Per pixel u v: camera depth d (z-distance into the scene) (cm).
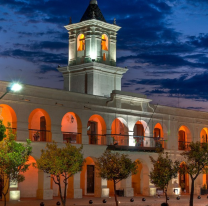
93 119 4881
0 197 3881
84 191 4716
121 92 4866
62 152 3319
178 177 5650
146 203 4338
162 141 5328
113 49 5303
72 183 4316
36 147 4000
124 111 4866
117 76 5266
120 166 3762
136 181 5259
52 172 3288
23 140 3906
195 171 4306
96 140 4650
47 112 4141
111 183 4909
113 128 5047
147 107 5159
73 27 5259
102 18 5266
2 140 3094
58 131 4209
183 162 5547
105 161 3844
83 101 4472
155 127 5494
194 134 5806
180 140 5841
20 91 3919
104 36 5291
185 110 5694
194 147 4409
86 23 5131
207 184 6025
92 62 4972
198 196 5038
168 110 5441
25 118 3953
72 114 4500
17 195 3803
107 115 4684
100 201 4166
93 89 4991
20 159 3070
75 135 4700
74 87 5194
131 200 4281
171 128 5447
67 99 4322
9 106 3853
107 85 5147
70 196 4319
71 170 3322
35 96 4038
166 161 4041
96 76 5038
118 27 5338
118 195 4750
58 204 3697
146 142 5081
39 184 4088
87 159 4688
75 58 5244
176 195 5300
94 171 4822
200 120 5916
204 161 4359
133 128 4975
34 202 3797
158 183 3969
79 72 5144
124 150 4712
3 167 3030
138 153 4934
